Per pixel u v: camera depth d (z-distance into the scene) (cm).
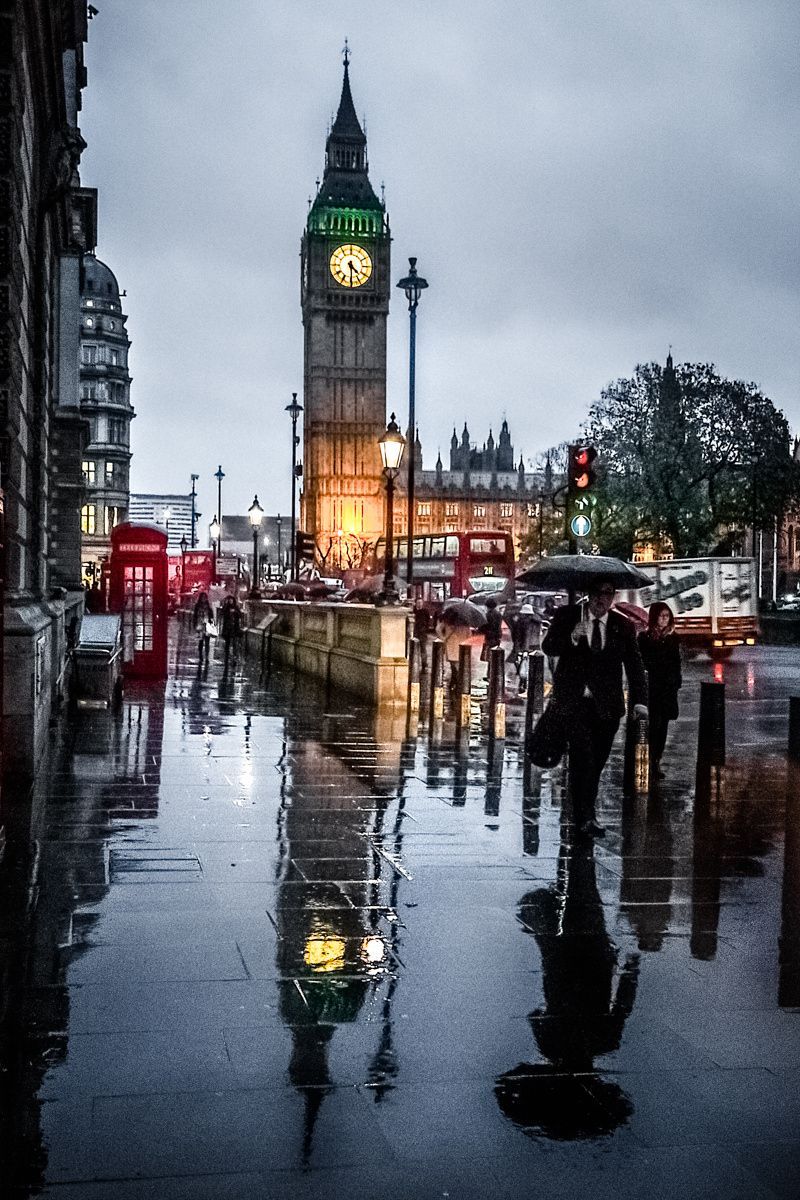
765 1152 392
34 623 1110
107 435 11256
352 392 16625
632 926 657
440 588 4953
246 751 1337
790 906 659
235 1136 393
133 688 2178
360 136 16975
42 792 1040
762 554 10112
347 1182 367
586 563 1061
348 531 16438
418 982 553
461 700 1543
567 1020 507
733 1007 527
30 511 1416
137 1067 446
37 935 611
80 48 2739
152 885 718
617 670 907
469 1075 447
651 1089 438
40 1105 413
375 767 1233
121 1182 363
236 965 570
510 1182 370
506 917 670
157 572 2425
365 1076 443
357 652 2056
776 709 2042
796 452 6825
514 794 1081
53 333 2553
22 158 1142
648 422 5562
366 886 732
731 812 1020
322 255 16550
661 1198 362
